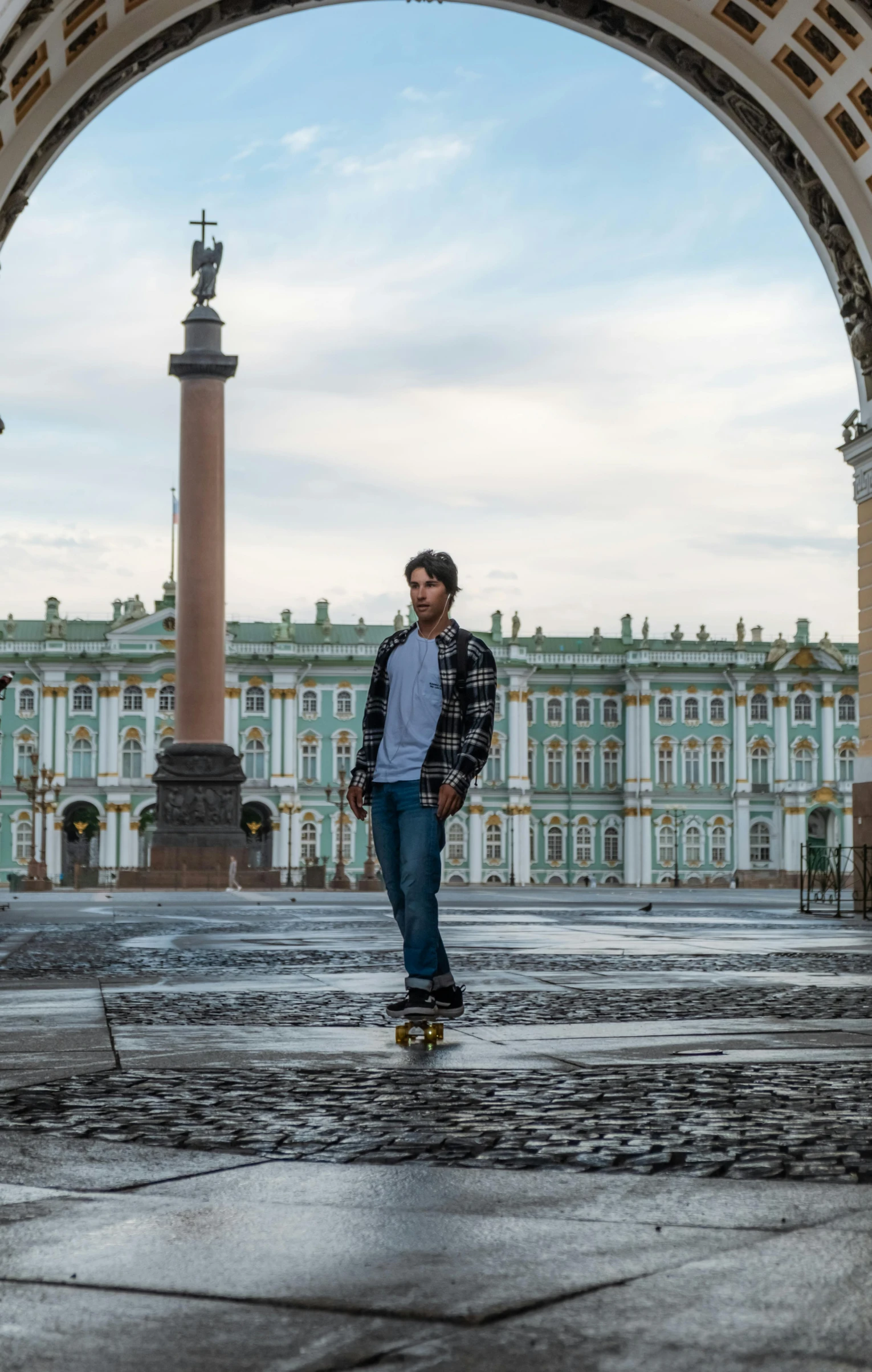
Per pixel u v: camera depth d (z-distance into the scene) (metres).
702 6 28.70
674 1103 5.52
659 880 107.94
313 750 106.69
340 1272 3.23
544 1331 2.83
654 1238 3.51
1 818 104.12
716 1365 2.65
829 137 29.16
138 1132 4.96
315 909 30.48
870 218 29.12
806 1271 3.23
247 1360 2.69
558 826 109.31
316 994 10.20
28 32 23.81
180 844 55.25
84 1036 7.70
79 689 105.19
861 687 29.48
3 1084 6.04
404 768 7.47
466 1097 5.69
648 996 9.95
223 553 55.78
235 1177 4.24
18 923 22.92
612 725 110.00
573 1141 4.75
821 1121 5.13
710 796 108.19
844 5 26.02
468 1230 3.60
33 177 28.00
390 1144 4.72
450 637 7.59
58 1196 4.00
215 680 55.38
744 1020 8.46
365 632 109.31
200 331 56.00
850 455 29.92
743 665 107.75
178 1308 2.99
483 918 24.53
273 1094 5.77
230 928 21.08
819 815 109.50
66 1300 3.04
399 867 7.53
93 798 104.12
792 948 15.56
